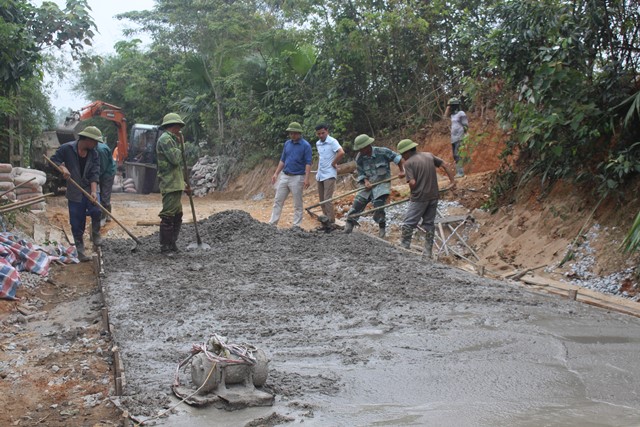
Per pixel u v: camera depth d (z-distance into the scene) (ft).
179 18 90.68
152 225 45.52
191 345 19.62
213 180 89.86
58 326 22.80
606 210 35.45
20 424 15.14
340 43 65.92
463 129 52.11
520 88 38.81
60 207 53.98
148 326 21.57
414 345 19.69
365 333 20.88
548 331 21.16
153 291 25.86
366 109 67.77
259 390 15.74
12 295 25.67
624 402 15.48
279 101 75.46
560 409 15.06
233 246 35.09
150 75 115.03
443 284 27.43
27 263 29.04
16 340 21.42
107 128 133.80
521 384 16.61
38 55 45.93
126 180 91.61
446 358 18.56
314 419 14.56
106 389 16.88
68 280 29.50
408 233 35.65
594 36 36.01
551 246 36.40
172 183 32.17
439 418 14.60
